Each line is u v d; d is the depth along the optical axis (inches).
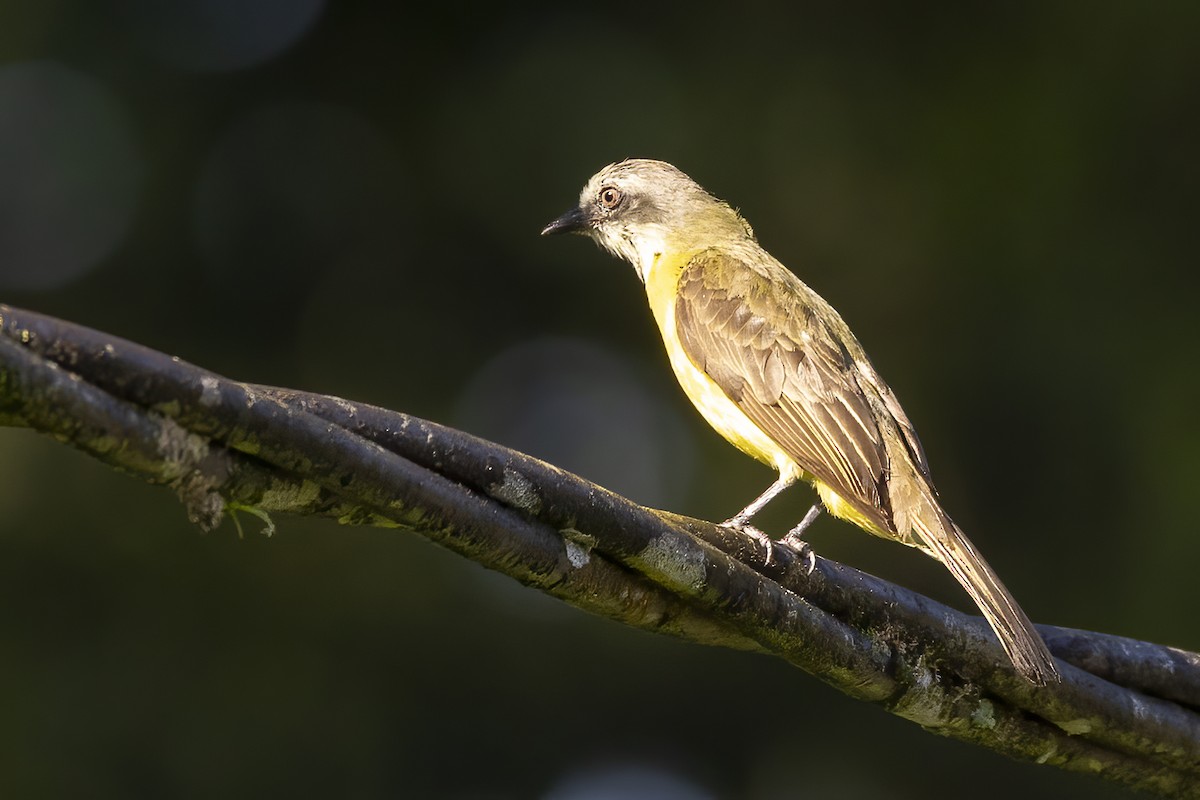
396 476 191.9
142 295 626.2
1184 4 625.0
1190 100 627.8
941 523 312.8
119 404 169.3
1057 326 622.8
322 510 191.6
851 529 581.0
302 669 558.6
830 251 627.8
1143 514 604.1
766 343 354.6
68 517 550.9
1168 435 606.5
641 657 592.4
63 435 167.5
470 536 202.1
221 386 174.9
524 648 583.2
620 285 630.5
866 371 354.9
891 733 594.9
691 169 630.5
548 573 211.6
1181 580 591.8
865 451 331.3
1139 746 257.4
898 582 579.5
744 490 596.7
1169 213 627.8
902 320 626.2
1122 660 258.5
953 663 248.4
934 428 620.4
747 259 387.5
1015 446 622.2
